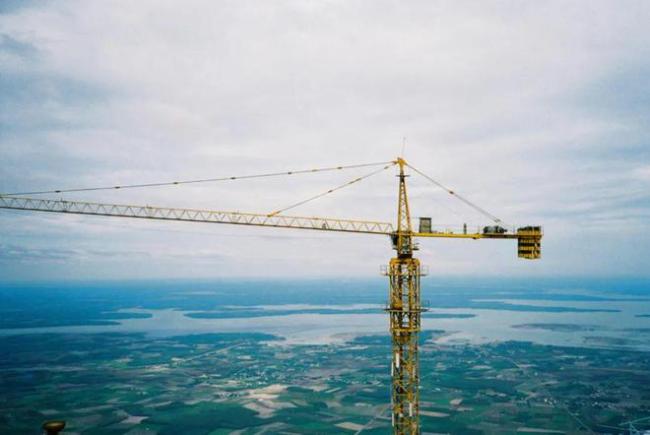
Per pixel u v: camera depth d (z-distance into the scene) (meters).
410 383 86.06
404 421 85.94
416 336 86.88
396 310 87.25
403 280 88.81
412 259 89.06
